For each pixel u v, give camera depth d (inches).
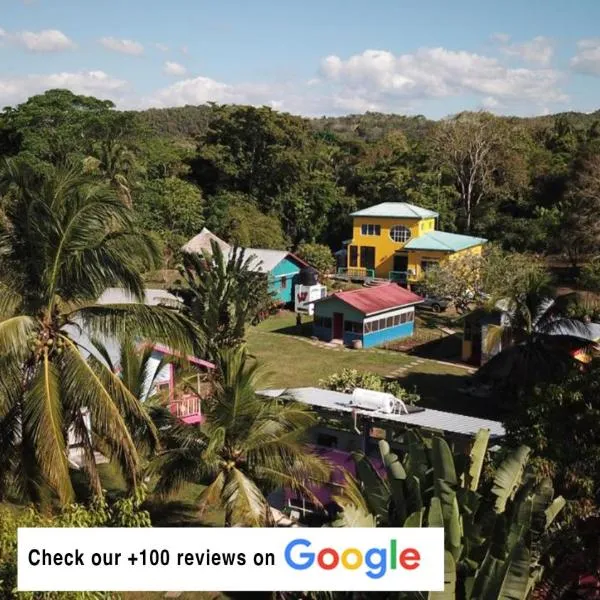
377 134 6697.8
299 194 2689.5
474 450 566.9
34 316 591.8
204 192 2755.9
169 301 1159.6
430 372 1375.5
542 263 1994.3
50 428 550.6
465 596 436.1
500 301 1314.0
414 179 2719.0
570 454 601.3
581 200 2183.8
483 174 2733.8
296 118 2748.5
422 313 1889.8
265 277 1732.3
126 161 2076.8
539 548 504.7
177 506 786.8
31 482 592.7
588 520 561.9
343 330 1587.1
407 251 2196.1
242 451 664.4
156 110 7775.6
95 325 609.9
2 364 563.8
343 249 2544.3
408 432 605.9
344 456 781.9
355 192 2920.8
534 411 644.7
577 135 3314.5
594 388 628.1
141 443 656.4
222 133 2743.6
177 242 2118.6
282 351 1517.0
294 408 720.3
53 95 2255.2
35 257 583.5
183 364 732.0
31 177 597.3
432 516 454.6
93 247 584.4
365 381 1019.3
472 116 2746.1
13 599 411.2
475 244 2204.7
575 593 518.0
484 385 1248.2
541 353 1093.8
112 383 602.9
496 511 502.0
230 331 1099.3
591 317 1245.7
